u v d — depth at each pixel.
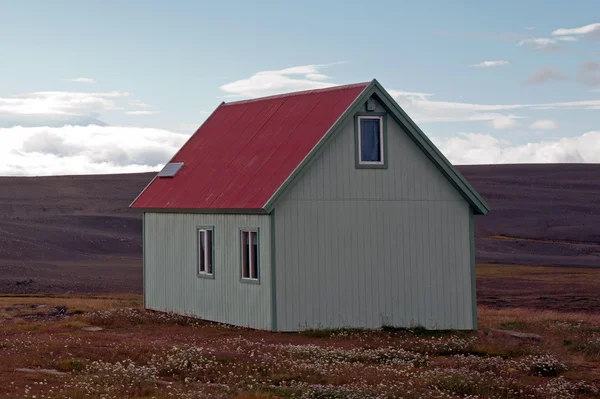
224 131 41.72
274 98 40.44
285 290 32.28
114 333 32.56
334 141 33.09
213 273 36.06
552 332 33.84
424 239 34.28
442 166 34.34
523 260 88.31
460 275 34.72
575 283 64.69
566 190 163.12
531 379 24.42
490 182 174.00
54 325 34.88
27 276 66.81
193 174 40.03
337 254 33.03
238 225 34.22
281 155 34.53
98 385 20.31
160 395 19.69
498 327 35.59
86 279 65.94
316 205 32.75
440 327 34.25
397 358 26.52
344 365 24.83
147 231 41.59
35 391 19.45
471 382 22.59
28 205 135.62
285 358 25.47
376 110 33.72
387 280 33.69
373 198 33.62
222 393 20.19
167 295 39.81
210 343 29.44
